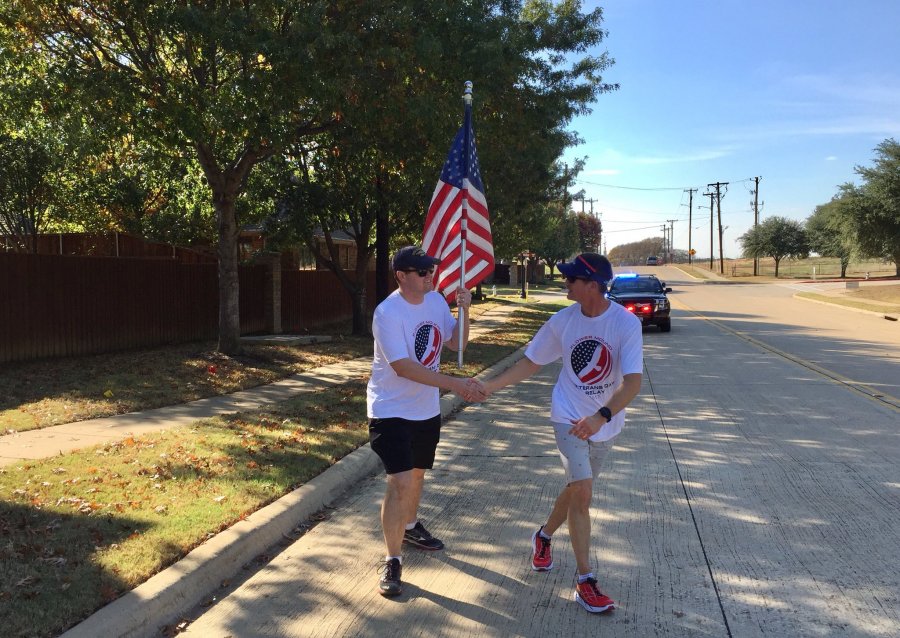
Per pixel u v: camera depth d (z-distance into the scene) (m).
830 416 8.72
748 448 7.24
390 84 10.60
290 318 19.05
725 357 14.58
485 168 14.84
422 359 4.25
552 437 7.97
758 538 4.82
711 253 92.31
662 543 4.75
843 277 68.56
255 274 17.27
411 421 4.24
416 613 3.82
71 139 11.18
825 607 3.82
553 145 16.75
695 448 7.27
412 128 11.73
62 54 10.52
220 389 10.04
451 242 5.88
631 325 3.72
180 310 14.90
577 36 15.11
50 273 11.78
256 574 4.35
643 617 3.75
